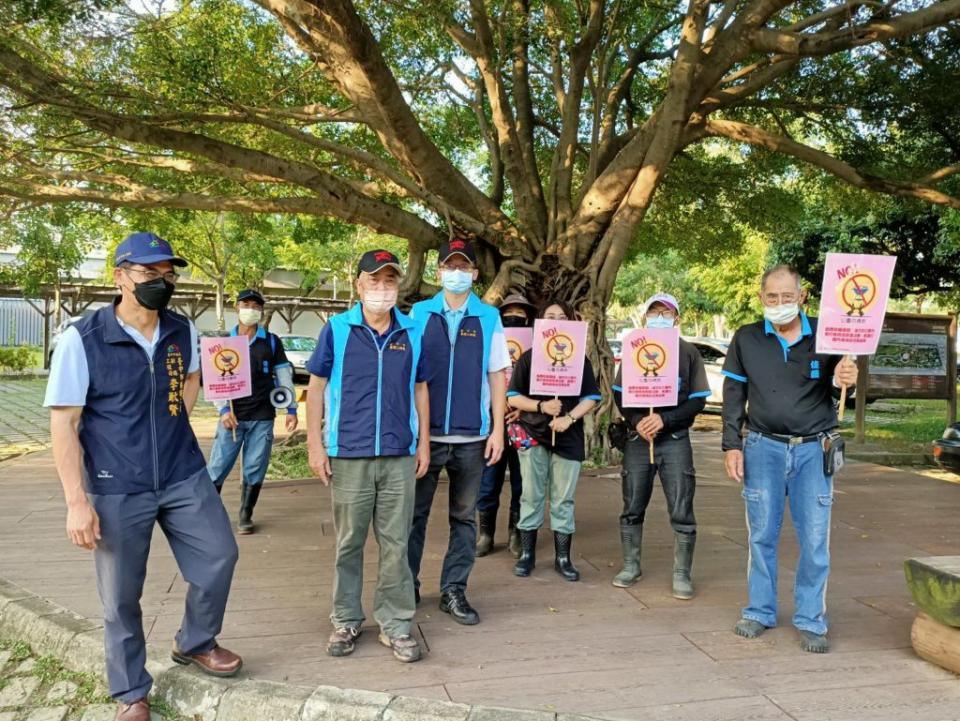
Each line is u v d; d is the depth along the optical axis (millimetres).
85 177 9602
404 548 3873
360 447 3762
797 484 4062
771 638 4133
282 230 27453
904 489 8594
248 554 5723
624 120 14492
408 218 10258
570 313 5262
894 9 9094
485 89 13047
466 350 4383
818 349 3811
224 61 8469
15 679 3881
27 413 15914
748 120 13062
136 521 3289
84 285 26359
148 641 3986
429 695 3439
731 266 31719
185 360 3475
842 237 18391
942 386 11695
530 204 11102
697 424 15742
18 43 7699
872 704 3391
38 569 5211
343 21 7180
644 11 10953
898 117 11250
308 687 3453
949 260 17641
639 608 4602
